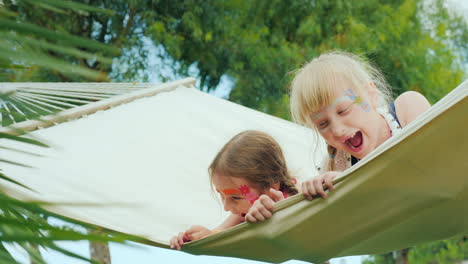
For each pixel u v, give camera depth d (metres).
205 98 3.78
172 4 8.02
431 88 8.24
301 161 3.14
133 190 2.58
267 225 1.67
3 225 0.88
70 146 2.84
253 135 2.45
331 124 2.09
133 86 3.72
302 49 7.90
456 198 1.57
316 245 1.71
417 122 1.46
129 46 7.81
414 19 8.65
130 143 3.01
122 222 2.22
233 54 7.90
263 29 7.96
